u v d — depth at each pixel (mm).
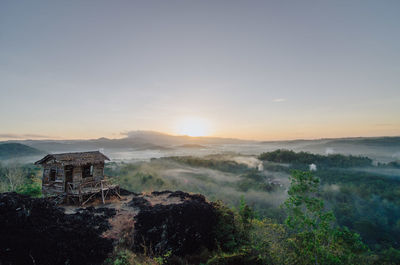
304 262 13367
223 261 13742
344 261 12523
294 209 13297
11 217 10594
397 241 71562
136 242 13938
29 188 26672
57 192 20266
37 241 10219
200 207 18797
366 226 78938
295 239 14258
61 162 19688
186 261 14773
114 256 11945
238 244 17562
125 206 19156
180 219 16844
